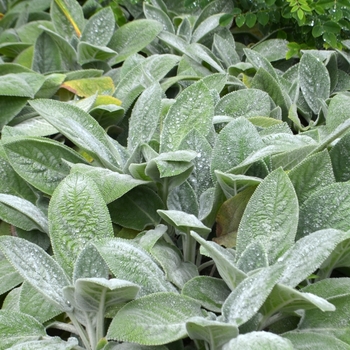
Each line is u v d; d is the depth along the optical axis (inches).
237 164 30.9
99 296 25.3
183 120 33.4
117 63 50.7
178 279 27.6
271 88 41.4
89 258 26.9
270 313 25.1
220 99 38.5
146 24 49.7
